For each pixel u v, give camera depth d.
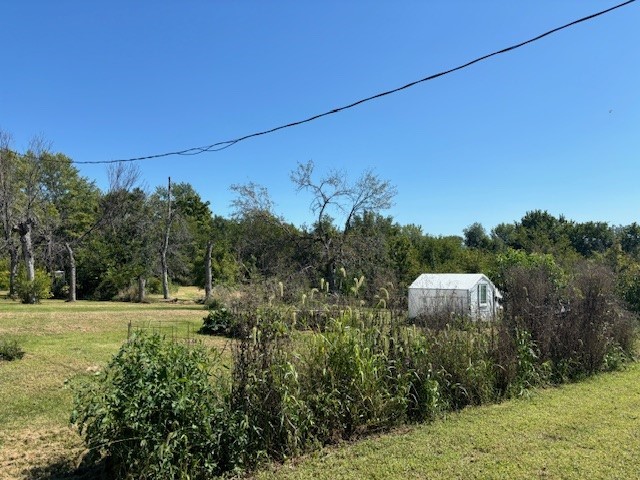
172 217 36.72
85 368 9.19
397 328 6.27
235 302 5.58
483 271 30.33
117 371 4.12
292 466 4.50
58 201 43.47
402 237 31.06
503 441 5.08
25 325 15.37
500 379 7.06
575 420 5.79
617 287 12.90
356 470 4.38
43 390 7.62
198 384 4.18
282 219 28.48
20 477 4.52
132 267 31.86
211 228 50.59
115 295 31.81
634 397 6.94
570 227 54.03
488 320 7.75
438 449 4.87
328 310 5.99
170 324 17.14
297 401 4.82
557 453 4.73
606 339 9.04
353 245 27.42
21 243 31.02
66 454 5.07
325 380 5.27
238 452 4.38
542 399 6.83
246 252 28.50
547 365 7.84
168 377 4.02
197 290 45.53
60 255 33.38
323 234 27.91
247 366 4.76
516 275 9.41
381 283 7.19
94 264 32.03
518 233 47.50
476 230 56.94
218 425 4.32
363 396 5.39
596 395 7.06
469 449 4.87
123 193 33.56
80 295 32.62
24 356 10.32
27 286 24.94
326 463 4.54
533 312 8.39
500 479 4.16
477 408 6.38
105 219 33.53
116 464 4.12
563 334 8.53
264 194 28.58
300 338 5.42
